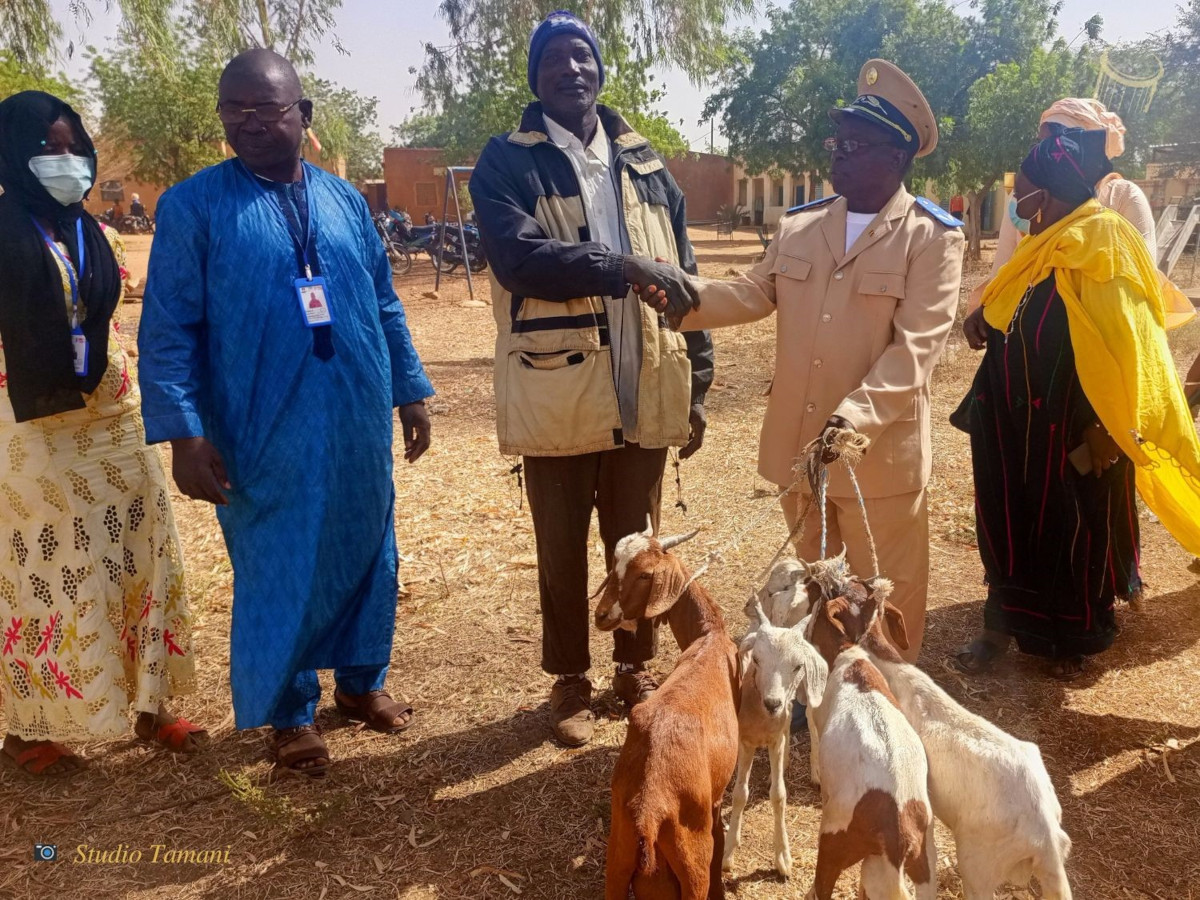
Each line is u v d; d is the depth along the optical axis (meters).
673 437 4.04
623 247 4.02
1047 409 4.17
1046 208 4.20
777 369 4.00
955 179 25.17
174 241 3.58
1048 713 4.20
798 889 3.23
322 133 30.45
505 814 3.66
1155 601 5.20
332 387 3.77
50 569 3.79
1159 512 4.16
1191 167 20.80
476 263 24.92
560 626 4.11
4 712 4.18
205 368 3.76
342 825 3.62
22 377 3.55
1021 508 4.37
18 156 3.55
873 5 28.31
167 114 34.97
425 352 13.66
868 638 3.20
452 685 4.62
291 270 3.69
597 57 3.88
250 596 3.77
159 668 4.01
